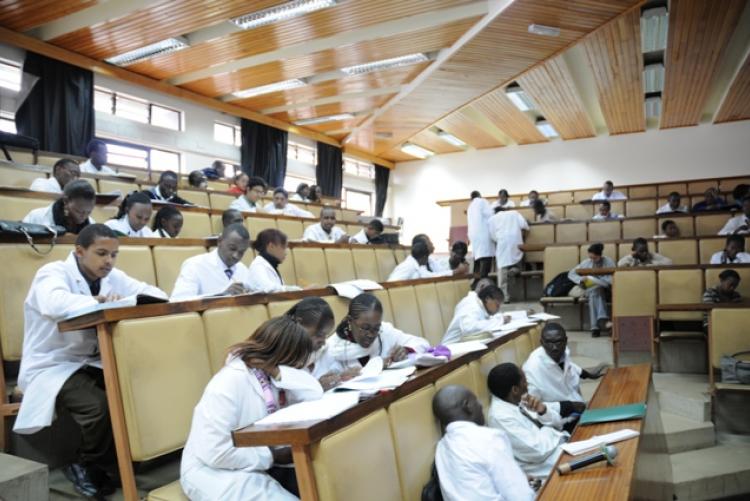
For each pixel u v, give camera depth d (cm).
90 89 793
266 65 835
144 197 375
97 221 389
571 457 198
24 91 682
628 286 492
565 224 714
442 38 760
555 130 1316
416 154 1523
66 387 213
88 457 212
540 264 720
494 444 190
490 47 770
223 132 1064
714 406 385
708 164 1259
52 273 227
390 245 593
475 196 785
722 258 531
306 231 579
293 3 635
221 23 717
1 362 236
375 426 167
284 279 427
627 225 694
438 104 1041
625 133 1338
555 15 680
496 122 1241
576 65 1003
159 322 203
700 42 796
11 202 323
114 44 742
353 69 874
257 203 700
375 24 711
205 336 222
